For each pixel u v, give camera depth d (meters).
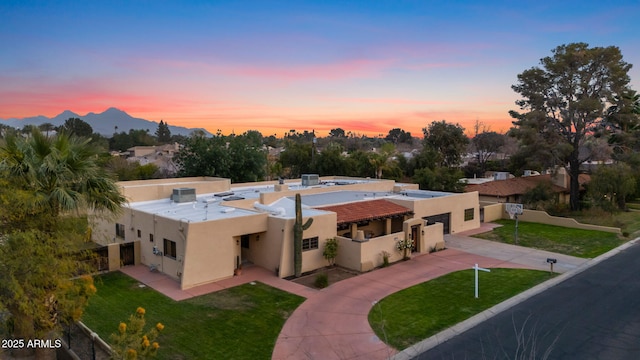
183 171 47.41
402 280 20.61
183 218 21.31
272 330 14.91
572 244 28.88
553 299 17.94
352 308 16.95
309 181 37.12
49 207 12.02
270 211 23.56
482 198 44.78
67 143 13.35
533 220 37.28
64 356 12.95
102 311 16.50
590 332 14.62
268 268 22.08
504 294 18.58
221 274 20.52
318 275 19.92
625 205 46.16
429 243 26.48
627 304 17.27
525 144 46.06
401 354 13.15
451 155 63.00
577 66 44.03
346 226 25.59
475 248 27.64
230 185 34.66
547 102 45.50
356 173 55.75
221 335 14.48
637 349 13.37
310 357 11.84
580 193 51.41
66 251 11.62
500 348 13.47
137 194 27.75
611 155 44.09
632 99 40.91
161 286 19.42
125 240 24.48
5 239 10.47
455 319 15.84
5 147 12.29
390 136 142.38
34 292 10.77
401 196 33.34
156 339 14.14
